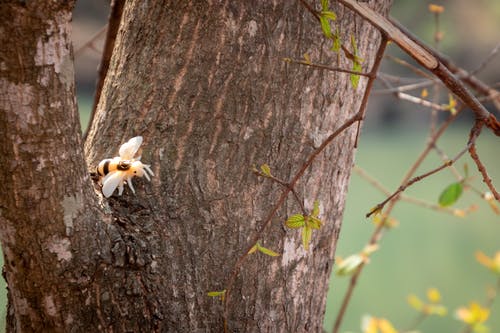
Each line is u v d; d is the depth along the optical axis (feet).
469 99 12.19
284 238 12.47
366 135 60.80
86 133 13.24
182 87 12.46
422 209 42.04
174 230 12.37
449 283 29.22
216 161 12.42
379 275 30.99
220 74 12.44
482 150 52.54
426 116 60.90
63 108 12.05
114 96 12.56
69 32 12.02
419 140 58.23
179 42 12.48
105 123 12.54
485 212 41.16
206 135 12.43
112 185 12.33
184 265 12.35
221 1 12.44
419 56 12.12
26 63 11.96
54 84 12.01
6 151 12.03
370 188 42.39
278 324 12.50
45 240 12.14
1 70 11.96
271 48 12.43
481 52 54.08
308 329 12.58
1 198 12.08
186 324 12.35
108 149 12.49
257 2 12.44
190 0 12.48
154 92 12.48
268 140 12.44
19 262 12.17
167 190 12.40
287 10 12.44
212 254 12.39
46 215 12.11
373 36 12.57
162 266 12.32
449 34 52.31
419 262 32.45
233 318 12.42
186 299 12.35
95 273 12.22
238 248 12.42
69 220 12.15
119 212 12.34
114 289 12.25
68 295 12.22
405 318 26.53
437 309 13.91
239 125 12.43
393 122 61.52
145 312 12.28
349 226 36.76
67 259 12.18
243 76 12.43
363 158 50.83
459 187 12.92
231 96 12.43
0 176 12.05
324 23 12.14
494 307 25.20
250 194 12.43
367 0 12.52
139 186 12.40
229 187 12.42
